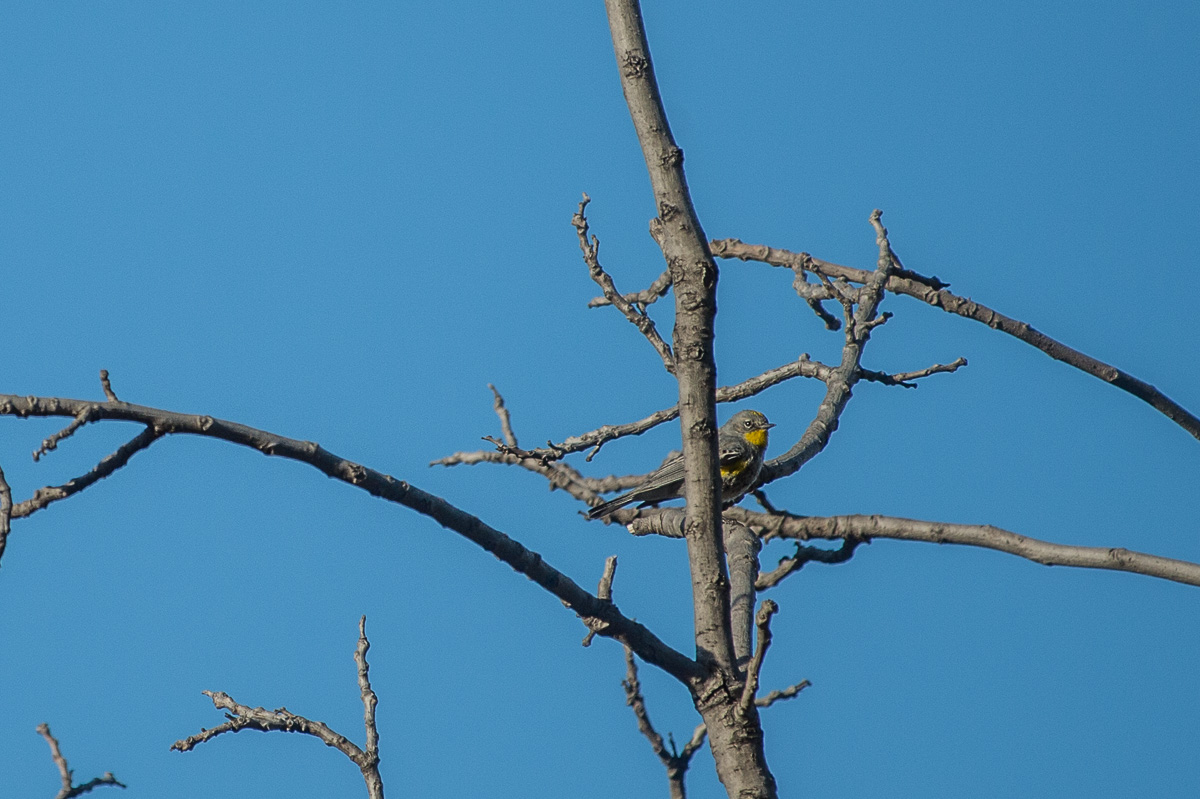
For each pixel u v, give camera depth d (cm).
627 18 1240
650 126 1239
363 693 1511
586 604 1277
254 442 1243
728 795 1235
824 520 1844
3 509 1159
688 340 1258
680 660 1266
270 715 1505
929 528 1747
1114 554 1538
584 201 1355
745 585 1691
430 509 1283
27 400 1184
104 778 1559
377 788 1455
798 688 1802
